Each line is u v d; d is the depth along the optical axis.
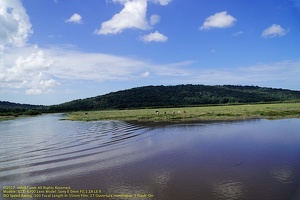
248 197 11.70
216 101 162.62
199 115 55.94
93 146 25.12
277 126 36.31
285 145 22.64
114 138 29.89
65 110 158.75
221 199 11.58
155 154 20.67
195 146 23.27
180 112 69.19
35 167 18.00
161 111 83.81
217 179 14.24
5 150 24.50
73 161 19.31
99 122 53.94
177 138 28.02
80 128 42.72
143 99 176.88
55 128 44.81
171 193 12.48
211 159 18.52
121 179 14.81
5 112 126.94
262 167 16.20
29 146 26.38
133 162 18.44
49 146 25.94
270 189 12.53
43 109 160.38
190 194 12.27
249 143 23.98
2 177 15.96
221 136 28.39
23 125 55.91
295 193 11.93
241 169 15.94
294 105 89.31
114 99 179.00
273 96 180.50
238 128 34.91
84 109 160.75
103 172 16.30
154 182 14.11
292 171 15.19
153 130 35.84
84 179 15.07
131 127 41.03
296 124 38.34
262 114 54.06
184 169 16.31
